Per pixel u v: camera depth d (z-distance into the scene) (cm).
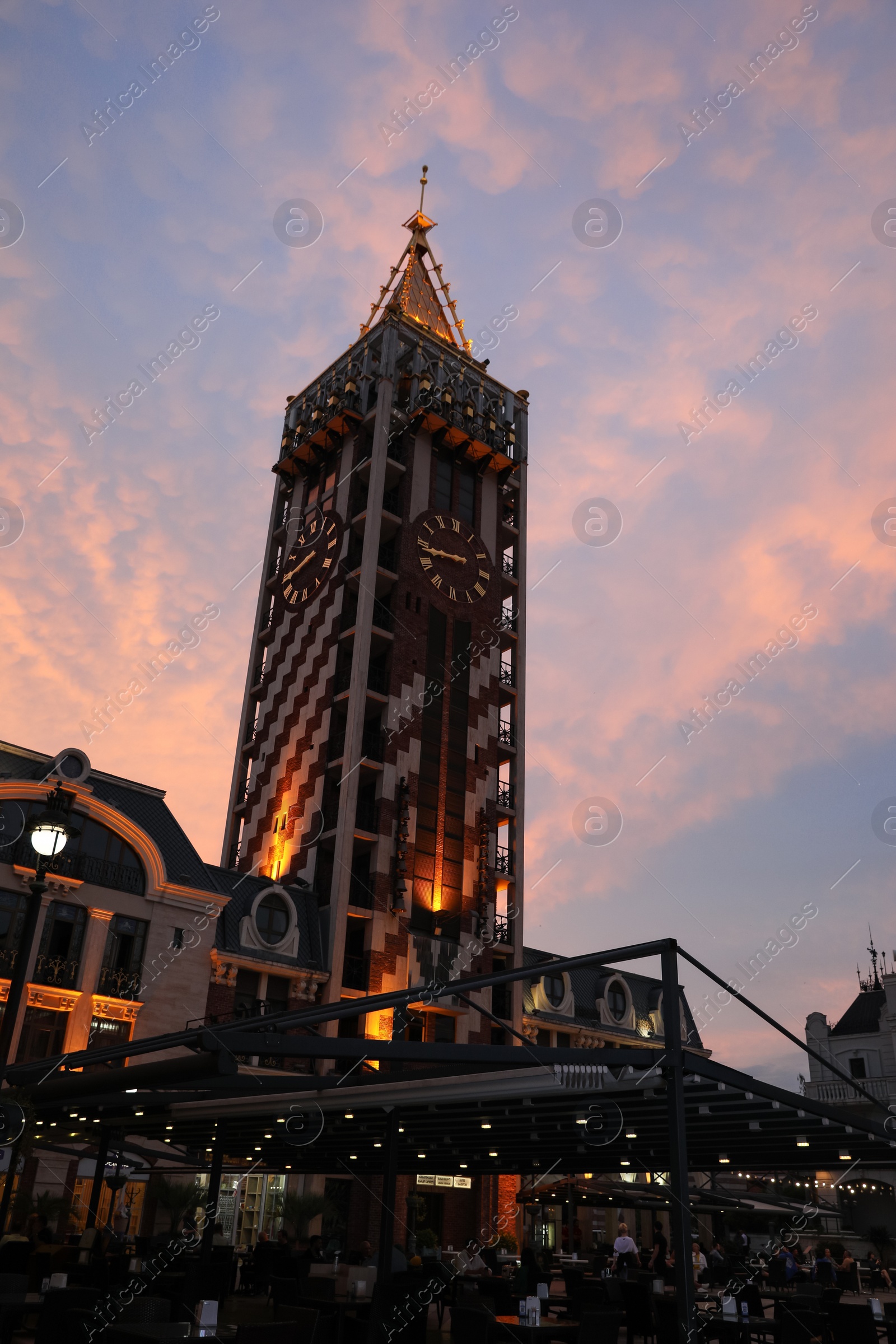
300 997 3609
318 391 5394
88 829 3225
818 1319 1479
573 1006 4881
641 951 1255
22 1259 1489
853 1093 5175
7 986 2881
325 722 4328
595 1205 3609
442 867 4228
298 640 4756
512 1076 1310
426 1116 1614
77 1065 1188
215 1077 1024
